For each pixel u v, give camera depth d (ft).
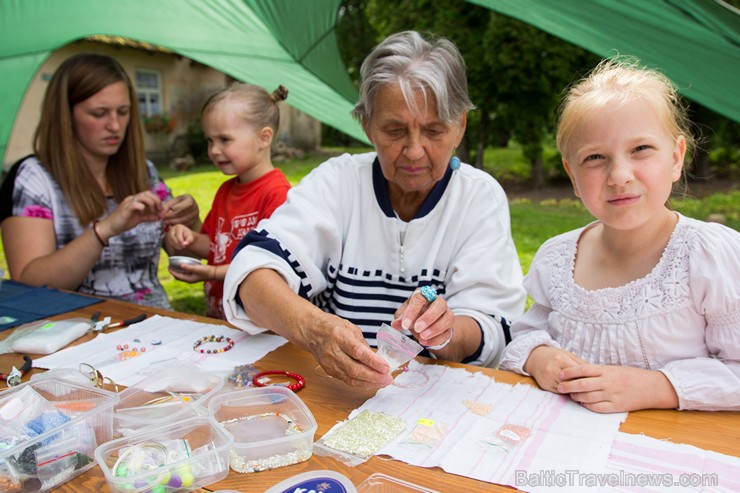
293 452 3.77
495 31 30.45
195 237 9.39
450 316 4.77
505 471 3.53
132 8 11.27
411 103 4.96
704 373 4.28
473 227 6.07
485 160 45.50
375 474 3.45
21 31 10.69
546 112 33.06
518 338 5.24
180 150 47.47
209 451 3.54
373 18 37.06
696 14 6.94
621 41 8.48
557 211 30.04
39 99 35.55
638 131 4.30
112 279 9.12
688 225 4.75
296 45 12.94
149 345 5.72
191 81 47.85
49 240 8.69
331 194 6.20
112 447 3.64
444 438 3.92
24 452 3.46
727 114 9.21
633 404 4.23
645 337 4.72
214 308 9.05
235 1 11.25
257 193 8.72
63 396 4.23
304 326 4.75
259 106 8.80
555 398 4.50
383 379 4.30
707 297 4.44
